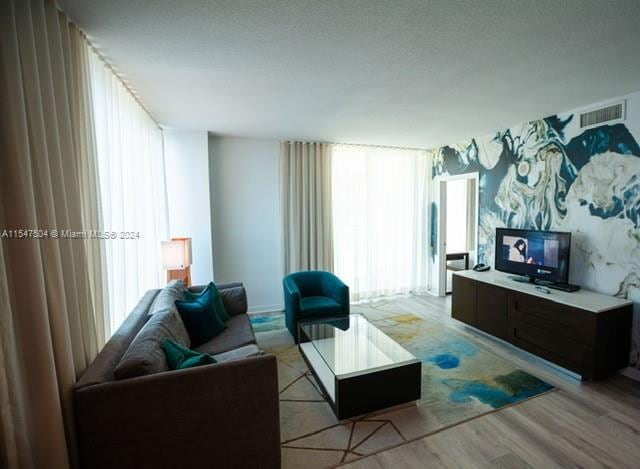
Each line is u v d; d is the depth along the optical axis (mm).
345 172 4801
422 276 5387
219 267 4340
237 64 2059
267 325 3975
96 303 1781
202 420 1509
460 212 6129
